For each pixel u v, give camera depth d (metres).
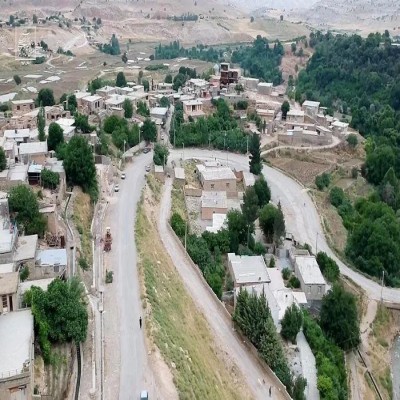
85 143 114.25
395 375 101.12
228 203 137.12
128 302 78.00
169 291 87.94
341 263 125.31
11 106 179.50
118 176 133.62
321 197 154.88
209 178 141.75
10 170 103.75
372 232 125.69
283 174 166.12
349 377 94.50
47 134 133.50
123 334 70.88
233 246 114.00
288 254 118.62
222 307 92.12
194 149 172.38
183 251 105.62
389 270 123.06
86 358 65.62
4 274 67.12
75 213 99.44
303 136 188.00
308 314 100.75
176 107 192.75
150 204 121.25
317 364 87.69
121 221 105.50
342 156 184.62
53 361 61.06
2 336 57.78
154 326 72.62
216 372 75.44
